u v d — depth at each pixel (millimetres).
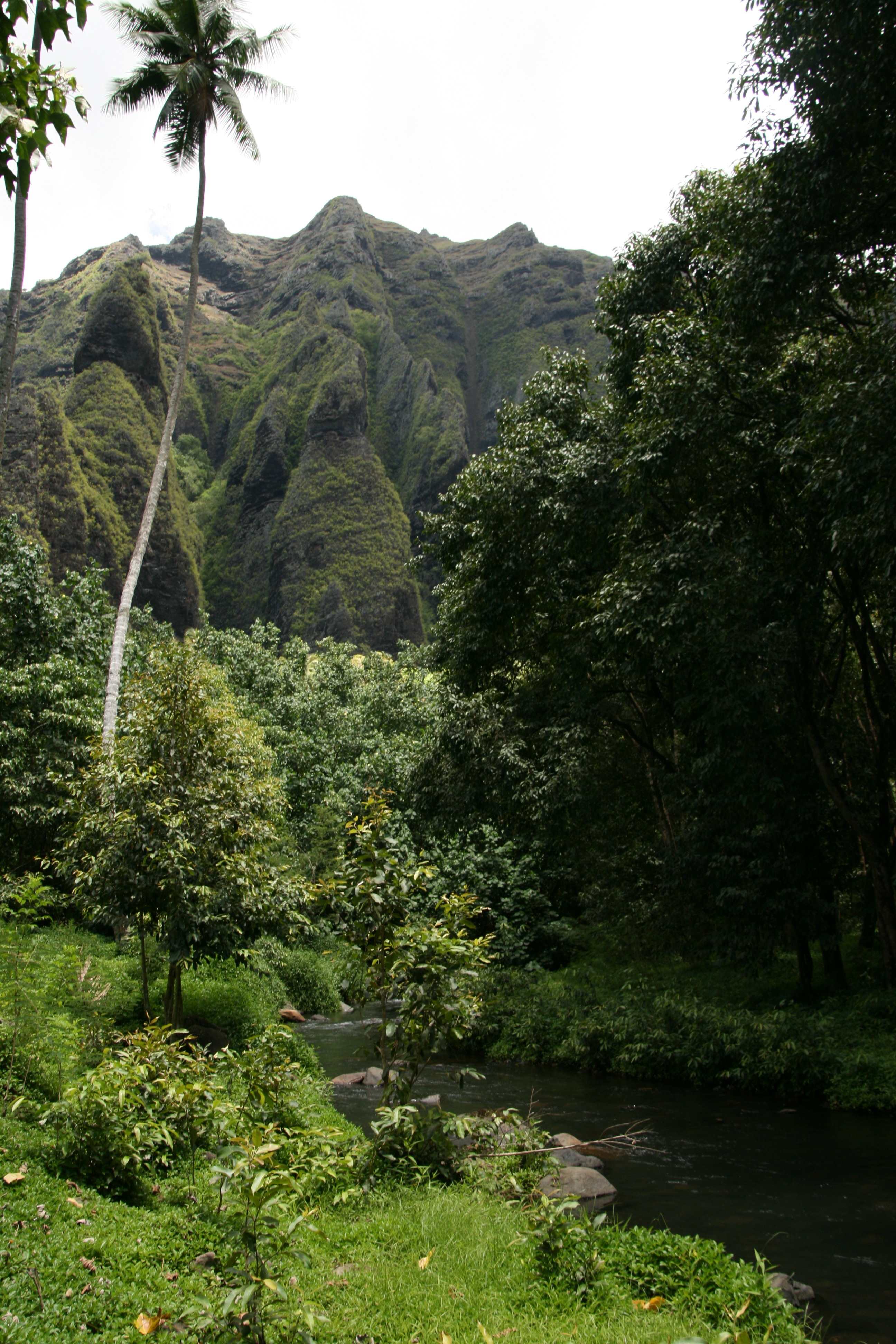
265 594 145375
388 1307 4207
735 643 12312
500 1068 14523
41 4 4148
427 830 21672
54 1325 3475
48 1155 5359
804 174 10727
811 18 9812
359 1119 9508
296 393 167250
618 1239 5156
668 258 15320
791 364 12586
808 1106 11016
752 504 14164
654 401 13195
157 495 20500
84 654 24625
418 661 43781
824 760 13828
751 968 15469
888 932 13711
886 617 15742
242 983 14797
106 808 10391
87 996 8820
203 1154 6383
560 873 22938
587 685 17859
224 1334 3598
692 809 16359
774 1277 5176
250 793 11266
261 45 21094
